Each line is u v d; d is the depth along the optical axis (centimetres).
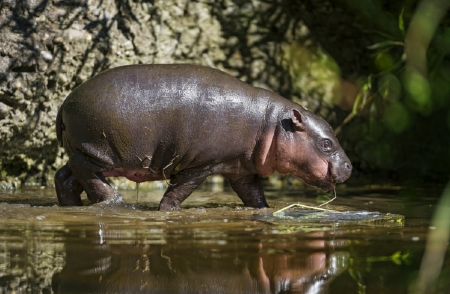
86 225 912
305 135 1162
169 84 1116
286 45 1820
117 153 1113
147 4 1686
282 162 1170
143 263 674
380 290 591
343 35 1869
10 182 1531
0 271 634
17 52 1448
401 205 1259
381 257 722
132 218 998
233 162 1162
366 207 1223
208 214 1074
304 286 604
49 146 1552
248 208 1183
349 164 1177
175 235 838
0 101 1423
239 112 1134
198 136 1115
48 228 878
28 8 1504
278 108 1165
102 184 1131
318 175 1170
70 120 1115
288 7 1858
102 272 636
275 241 805
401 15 823
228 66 1761
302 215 1062
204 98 1117
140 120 1101
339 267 673
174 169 1145
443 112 1764
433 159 1794
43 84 1476
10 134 1457
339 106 1789
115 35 1608
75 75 1540
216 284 606
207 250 742
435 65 742
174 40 1708
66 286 586
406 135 1792
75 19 1558
